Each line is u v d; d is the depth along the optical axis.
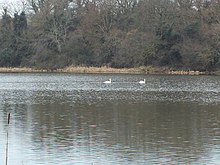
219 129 39.53
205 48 107.25
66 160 30.28
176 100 59.12
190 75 104.69
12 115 47.12
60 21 121.12
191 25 110.31
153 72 111.69
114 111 49.62
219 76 101.25
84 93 68.44
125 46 113.56
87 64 119.25
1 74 112.06
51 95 65.94
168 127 40.53
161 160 30.19
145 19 114.12
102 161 29.94
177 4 113.56
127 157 30.91
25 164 29.58
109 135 37.34
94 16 120.50
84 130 39.31
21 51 121.94
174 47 110.25
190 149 32.81
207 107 52.44
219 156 31.06
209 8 112.69
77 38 119.50
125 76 102.25
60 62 118.88
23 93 68.94
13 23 123.81
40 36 121.00
